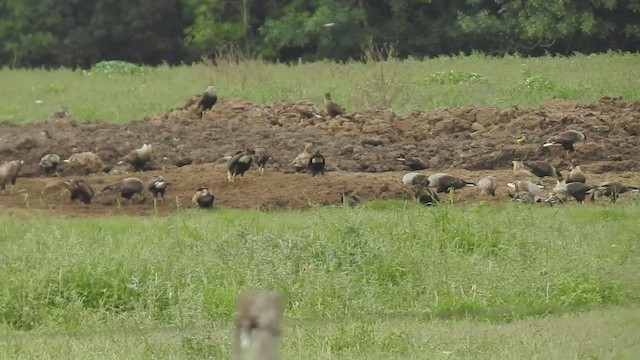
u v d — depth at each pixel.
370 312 39.56
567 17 148.00
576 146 70.69
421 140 75.38
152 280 41.44
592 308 39.97
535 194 58.66
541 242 46.78
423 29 163.75
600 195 59.91
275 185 62.53
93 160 69.94
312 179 63.19
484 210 53.22
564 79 102.94
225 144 74.00
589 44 154.75
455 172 67.81
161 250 44.34
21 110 100.81
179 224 50.66
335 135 75.81
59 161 70.19
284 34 165.00
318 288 40.81
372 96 91.69
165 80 119.25
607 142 71.88
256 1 173.12
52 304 40.56
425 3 163.75
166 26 181.75
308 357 32.88
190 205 59.94
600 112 79.38
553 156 70.38
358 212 51.34
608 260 43.97
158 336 36.44
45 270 41.50
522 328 36.59
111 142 74.06
